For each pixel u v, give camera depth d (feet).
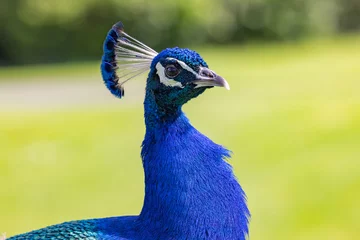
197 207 16.81
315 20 150.51
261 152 46.83
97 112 64.18
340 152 46.34
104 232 18.10
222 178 17.26
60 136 54.54
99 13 124.67
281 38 147.74
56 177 42.93
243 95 71.72
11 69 111.14
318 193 37.88
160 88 17.97
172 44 131.85
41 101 72.08
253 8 144.87
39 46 123.85
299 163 43.70
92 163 45.91
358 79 80.28
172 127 17.69
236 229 17.19
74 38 125.70
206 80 17.70
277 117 58.80
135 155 47.65
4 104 71.00
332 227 33.55
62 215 35.94
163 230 17.13
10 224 34.81
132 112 63.36
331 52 115.75
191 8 130.21
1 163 46.98
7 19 120.57
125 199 38.24
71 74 94.58
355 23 164.04
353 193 37.96
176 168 17.10
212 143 17.80
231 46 138.92
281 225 34.12
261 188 39.09
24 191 40.27
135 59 19.44
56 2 120.88
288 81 81.30
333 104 64.34
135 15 126.00
